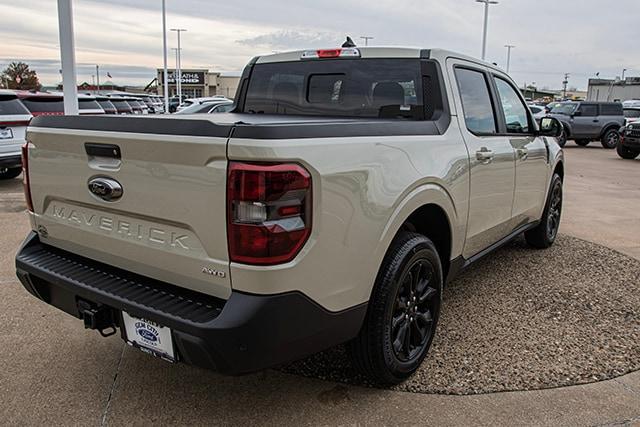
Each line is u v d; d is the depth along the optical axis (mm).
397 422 2611
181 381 2963
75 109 8547
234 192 2027
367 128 2533
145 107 27141
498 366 3146
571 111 20719
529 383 2971
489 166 3645
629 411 2732
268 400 2787
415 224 3264
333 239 2250
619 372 3113
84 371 3053
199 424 2582
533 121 4766
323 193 2170
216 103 15398
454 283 4559
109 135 2355
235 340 2076
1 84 58906
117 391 2854
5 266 4855
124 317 2441
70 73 8414
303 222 2117
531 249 5664
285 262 2086
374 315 2645
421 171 2793
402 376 2896
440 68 3389
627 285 4562
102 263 2682
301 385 2932
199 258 2193
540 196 5051
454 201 3178
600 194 9633
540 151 4809
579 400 2822
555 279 4688
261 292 2078
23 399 2762
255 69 4242
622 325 3752
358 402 2775
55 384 2912
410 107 3426
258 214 2025
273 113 4117
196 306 2244
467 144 3367
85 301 2584
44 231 2910
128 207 2391
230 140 2025
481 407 2742
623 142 16344
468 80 3711
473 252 3756
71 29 8297
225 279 2141
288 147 2055
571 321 3805
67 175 2633
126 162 2342
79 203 2631
